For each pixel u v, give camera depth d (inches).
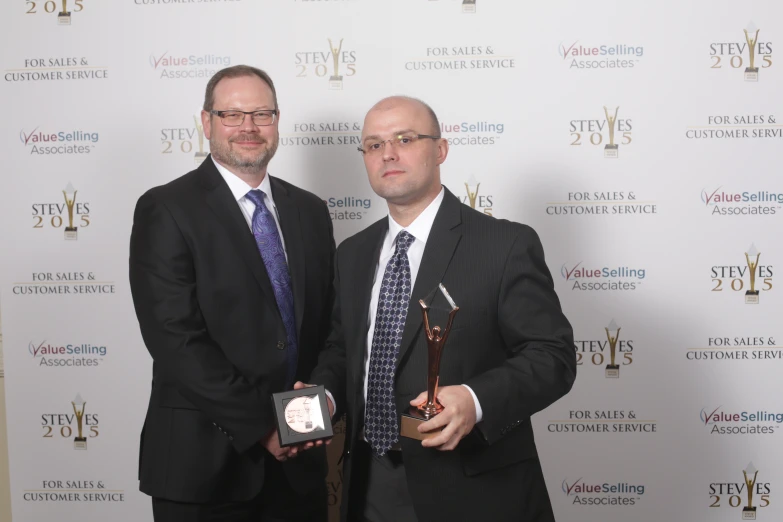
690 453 109.1
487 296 65.9
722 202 107.1
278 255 80.7
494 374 62.0
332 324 83.2
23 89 110.8
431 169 69.4
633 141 107.3
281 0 108.6
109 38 109.7
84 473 113.0
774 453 108.2
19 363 112.9
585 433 110.1
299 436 69.4
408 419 59.9
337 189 110.0
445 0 107.5
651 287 108.3
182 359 71.9
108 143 110.5
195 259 75.7
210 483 74.4
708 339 108.2
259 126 80.2
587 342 109.3
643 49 106.4
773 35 105.2
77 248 111.7
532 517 66.9
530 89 107.7
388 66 108.5
